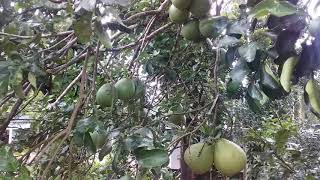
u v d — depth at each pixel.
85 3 0.81
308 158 2.05
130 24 1.56
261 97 1.06
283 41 0.95
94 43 1.37
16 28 1.04
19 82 0.94
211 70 1.85
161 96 1.95
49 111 2.00
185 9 1.30
